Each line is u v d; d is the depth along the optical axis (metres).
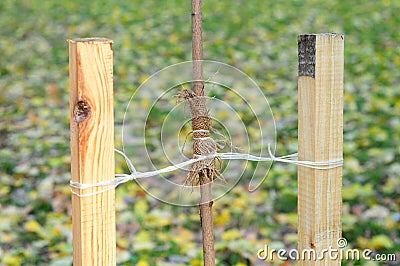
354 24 8.21
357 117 4.86
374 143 4.34
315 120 1.82
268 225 3.49
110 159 1.60
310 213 1.88
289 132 4.66
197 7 1.71
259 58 6.85
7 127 4.99
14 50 7.62
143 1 10.27
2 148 4.59
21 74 6.61
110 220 1.62
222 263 3.15
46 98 5.80
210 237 1.83
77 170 1.58
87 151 1.56
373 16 8.57
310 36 1.79
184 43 7.61
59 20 9.30
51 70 6.77
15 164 4.27
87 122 1.55
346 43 7.22
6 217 3.61
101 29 8.64
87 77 1.54
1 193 3.88
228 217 3.56
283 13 9.08
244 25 8.38
